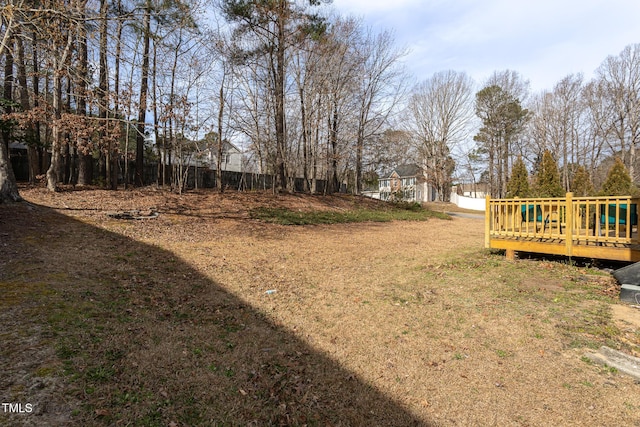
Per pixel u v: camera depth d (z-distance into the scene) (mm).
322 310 4426
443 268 6523
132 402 2275
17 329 2943
